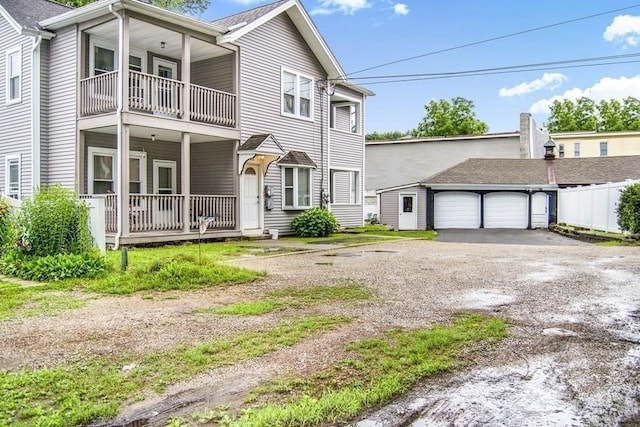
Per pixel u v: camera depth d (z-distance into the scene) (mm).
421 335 4961
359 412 3307
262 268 9797
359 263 10680
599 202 19438
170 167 17047
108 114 13117
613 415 3275
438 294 7176
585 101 55750
